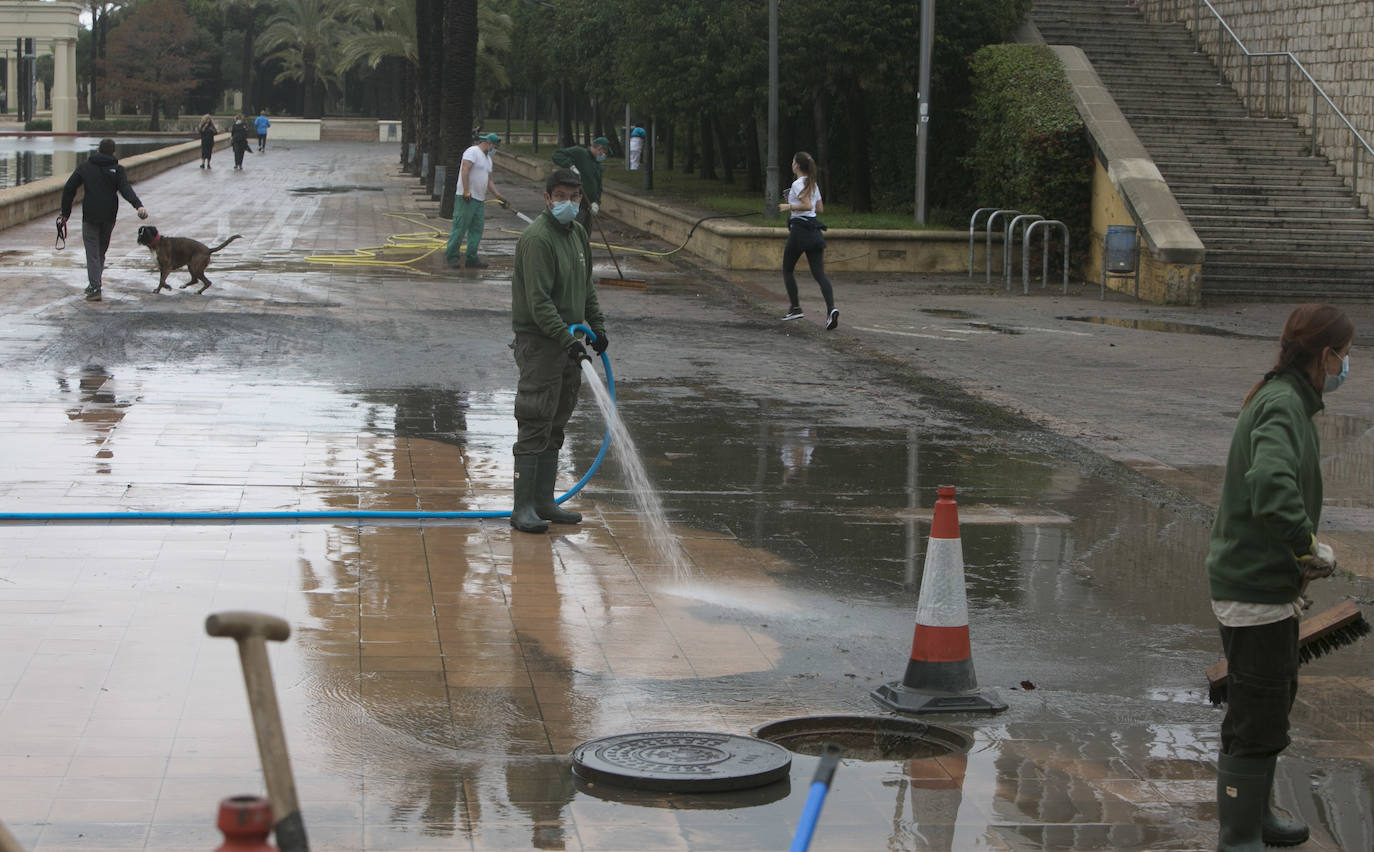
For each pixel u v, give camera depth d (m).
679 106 27.39
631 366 14.02
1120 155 21.75
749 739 5.11
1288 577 4.29
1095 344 16.22
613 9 34.97
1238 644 4.38
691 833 4.37
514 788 4.66
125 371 12.34
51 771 4.59
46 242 22.73
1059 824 4.55
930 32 23.69
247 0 93.38
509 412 11.44
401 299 17.56
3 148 66.25
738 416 11.81
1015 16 26.16
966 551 8.05
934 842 4.39
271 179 43.41
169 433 10.09
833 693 5.73
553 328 7.71
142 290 17.44
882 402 12.61
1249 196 23.00
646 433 11.05
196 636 5.99
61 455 9.27
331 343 14.24
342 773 4.71
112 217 16.41
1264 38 26.08
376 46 66.31
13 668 5.52
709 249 23.75
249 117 96.19
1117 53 27.62
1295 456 4.23
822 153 30.28
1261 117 25.75
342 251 22.80
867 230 22.81
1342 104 23.84
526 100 90.94
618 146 59.75
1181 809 4.70
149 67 94.94
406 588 6.87
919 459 10.44
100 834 4.16
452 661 5.88
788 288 17.19
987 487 9.65
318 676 5.61
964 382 13.65
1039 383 13.71
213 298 17.02
